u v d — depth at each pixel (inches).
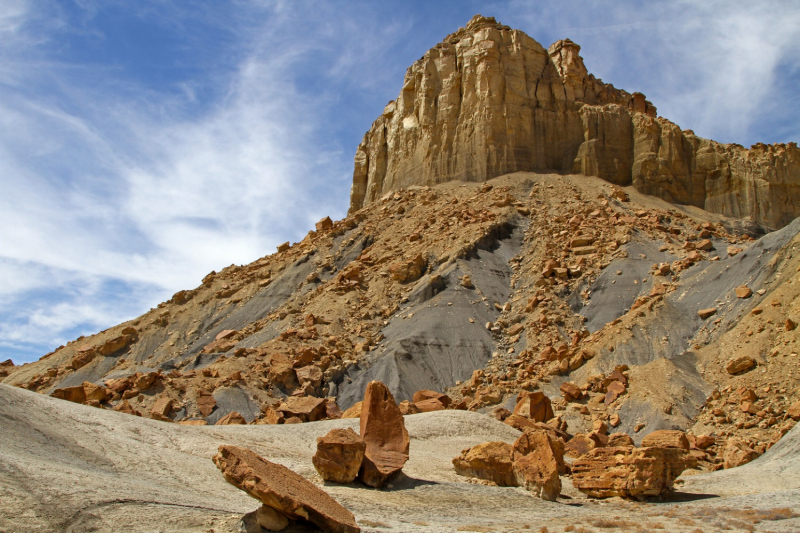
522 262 3275.1
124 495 742.5
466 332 2694.4
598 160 4266.7
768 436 1630.2
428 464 1352.1
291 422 1818.4
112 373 2657.5
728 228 3858.3
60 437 1003.3
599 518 962.7
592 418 1957.4
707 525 873.5
